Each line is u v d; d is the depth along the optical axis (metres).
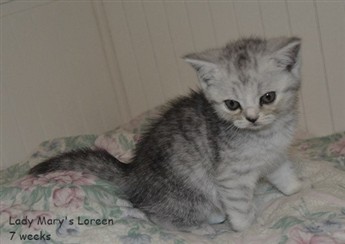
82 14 0.75
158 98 0.79
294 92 0.42
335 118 0.62
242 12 0.64
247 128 0.42
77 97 0.76
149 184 0.47
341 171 0.49
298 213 0.42
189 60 0.43
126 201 0.46
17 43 0.68
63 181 0.46
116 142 0.61
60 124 0.74
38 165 0.51
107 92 0.80
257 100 0.41
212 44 0.69
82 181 0.47
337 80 0.60
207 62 0.42
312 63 0.61
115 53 0.80
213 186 0.46
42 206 0.44
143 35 0.75
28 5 0.69
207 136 0.45
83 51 0.76
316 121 0.64
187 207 0.47
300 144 0.59
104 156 0.50
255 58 0.41
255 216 0.46
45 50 0.71
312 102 0.63
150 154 0.48
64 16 0.73
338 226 0.39
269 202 0.48
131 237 0.40
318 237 0.38
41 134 0.72
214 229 0.47
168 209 0.47
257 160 0.44
